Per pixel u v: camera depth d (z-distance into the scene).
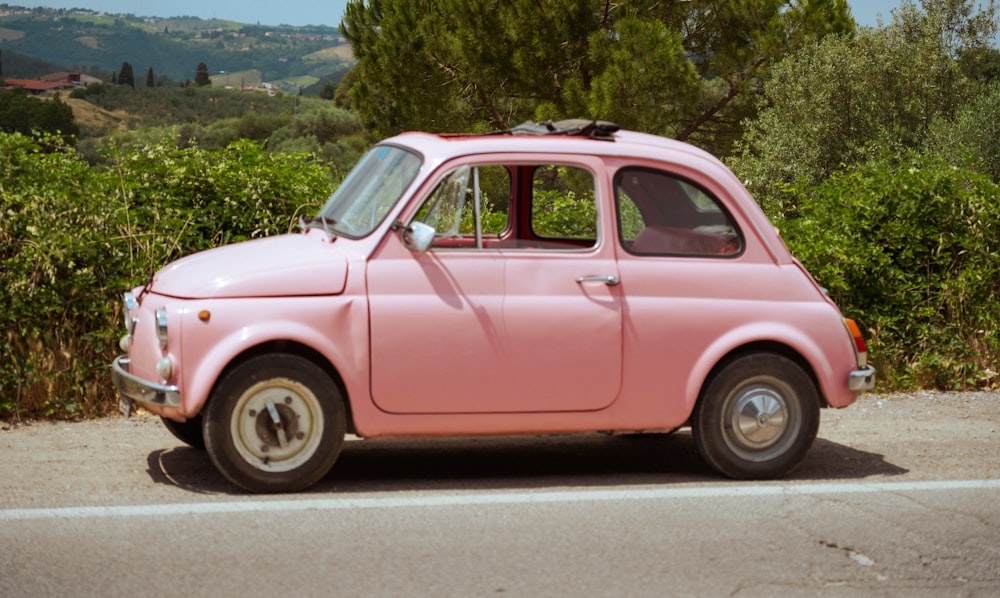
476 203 6.10
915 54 20.12
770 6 24.88
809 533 5.41
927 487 6.31
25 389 7.95
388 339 5.88
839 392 6.38
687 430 7.82
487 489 6.13
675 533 5.36
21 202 8.47
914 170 10.12
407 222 5.98
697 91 22.39
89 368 8.12
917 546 5.25
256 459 5.85
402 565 4.82
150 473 6.31
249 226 9.33
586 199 6.55
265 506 5.66
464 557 4.94
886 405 8.88
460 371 5.95
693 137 27.42
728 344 6.23
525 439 7.50
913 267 10.00
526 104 26.05
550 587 4.58
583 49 24.53
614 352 6.11
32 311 8.02
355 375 5.86
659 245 6.27
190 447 6.96
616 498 5.96
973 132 17.52
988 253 9.89
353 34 26.30
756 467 6.37
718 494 6.07
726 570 4.84
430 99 25.36
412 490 6.07
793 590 4.62
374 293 5.89
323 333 5.82
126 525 5.32
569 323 6.05
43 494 5.84
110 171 9.35
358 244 6.02
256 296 5.81
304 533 5.25
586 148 6.24
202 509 5.59
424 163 6.08
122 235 8.63
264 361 5.78
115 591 4.45
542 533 5.32
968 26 20.59
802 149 19.92
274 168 9.59
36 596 4.39
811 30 24.41
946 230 9.98
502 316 5.98
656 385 6.18
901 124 20.00
